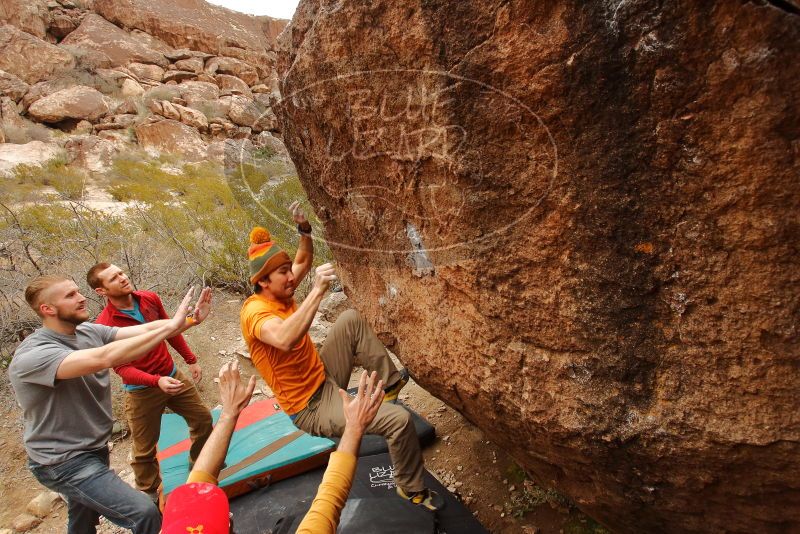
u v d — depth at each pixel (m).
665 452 1.35
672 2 1.01
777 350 1.15
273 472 2.71
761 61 0.96
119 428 3.63
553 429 1.53
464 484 2.84
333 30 1.63
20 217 7.29
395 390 2.40
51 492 3.10
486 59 1.30
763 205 1.07
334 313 5.07
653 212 1.21
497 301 1.57
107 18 24.30
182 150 16.33
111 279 2.67
